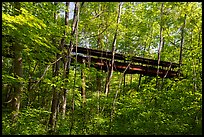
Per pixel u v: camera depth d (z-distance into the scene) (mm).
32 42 10445
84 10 15336
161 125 12102
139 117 13273
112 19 17031
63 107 13805
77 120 13023
